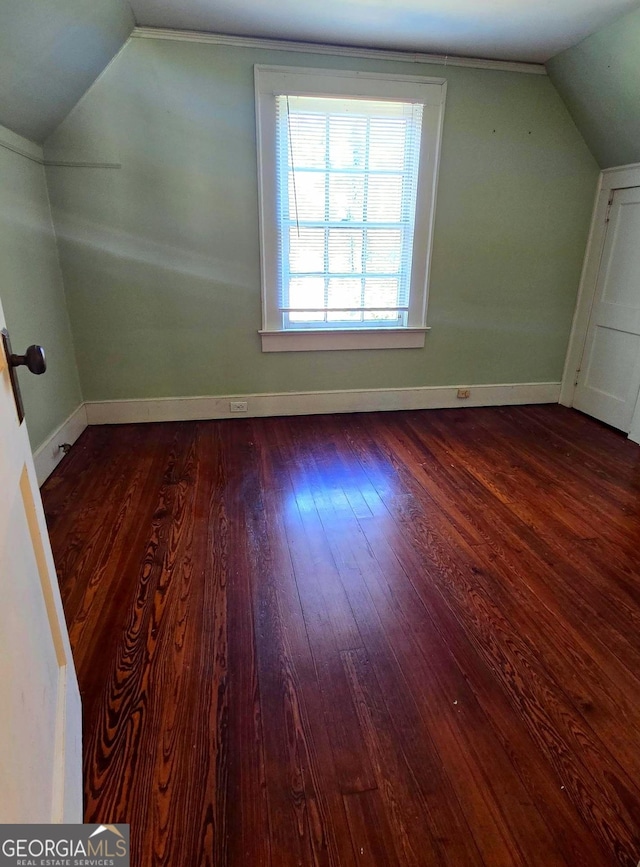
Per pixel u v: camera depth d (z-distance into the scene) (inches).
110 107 111.9
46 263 112.3
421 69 121.0
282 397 142.6
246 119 117.6
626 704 55.7
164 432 131.1
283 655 61.4
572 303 150.3
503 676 59.0
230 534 86.2
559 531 88.9
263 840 42.5
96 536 85.0
